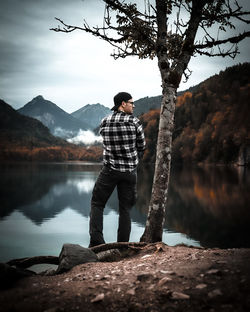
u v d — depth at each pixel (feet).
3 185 110.01
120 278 7.94
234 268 7.41
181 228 39.75
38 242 30.91
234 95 416.46
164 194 12.73
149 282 7.36
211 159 357.20
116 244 11.84
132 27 12.62
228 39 12.10
